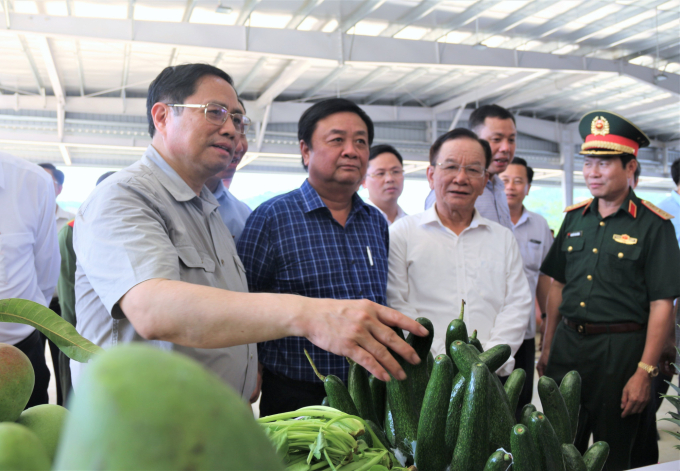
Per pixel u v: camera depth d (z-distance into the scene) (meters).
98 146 10.93
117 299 0.98
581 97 13.74
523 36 9.65
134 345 0.18
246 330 0.84
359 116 1.89
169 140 1.36
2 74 9.80
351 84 11.75
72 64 9.48
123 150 12.96
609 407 2.10
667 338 2.35
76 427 0.16
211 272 1.35
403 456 0.82
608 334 2.12
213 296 0.88
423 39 9.37
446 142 2.12
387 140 13.53
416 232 2.14
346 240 1.87
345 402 0.86
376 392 0.97
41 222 1.98
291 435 0.67
